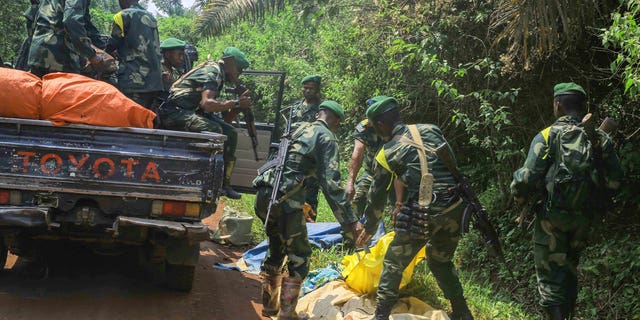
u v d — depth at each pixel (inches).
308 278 238.2
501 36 235.3
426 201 182.2
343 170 404.2
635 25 194.4
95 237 206.4
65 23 223.8
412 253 186.5
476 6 285.4
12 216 186.2
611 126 189.0
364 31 342.0
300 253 202.8
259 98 642.2
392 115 193.2
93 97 197.2
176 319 197.5
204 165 202.1
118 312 197.9
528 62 253.0
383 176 189.9
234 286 246.1
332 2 343.9
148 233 207.6
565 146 181.6
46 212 188.5
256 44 670.5
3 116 193.0
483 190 323.6
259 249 290.2
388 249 188.1
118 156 197.0
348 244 287.7
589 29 255.9
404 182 186.4
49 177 193.6
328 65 453.4
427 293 214.5
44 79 201.9
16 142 192.1
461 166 334.6
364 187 271.3
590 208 185.5
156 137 200.2
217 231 321.1
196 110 241.0
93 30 273.9
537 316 237.6
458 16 284.4
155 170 199.2
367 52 346.9
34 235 204.7
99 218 198.8
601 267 244.8
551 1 217.5
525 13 218.8
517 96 285.0
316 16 328.5
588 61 269.0
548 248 188.4
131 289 225.0
